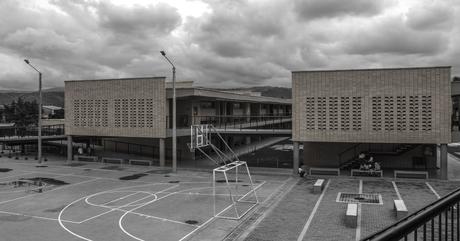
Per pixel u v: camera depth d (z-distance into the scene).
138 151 50.66
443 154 31.02
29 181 31.78
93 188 28.72
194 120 47.66
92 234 17.61
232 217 20.14
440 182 30.11
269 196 25.52
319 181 27.67
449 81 30.58
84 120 44.25
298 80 34.56
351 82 33.12
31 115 90.50
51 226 18.91
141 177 33.78
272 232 17.64
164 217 20.38
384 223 18.73
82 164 42.31
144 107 40.91
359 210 21.38
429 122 31.17
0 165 41.69
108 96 42.78
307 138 34.44
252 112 71.94
